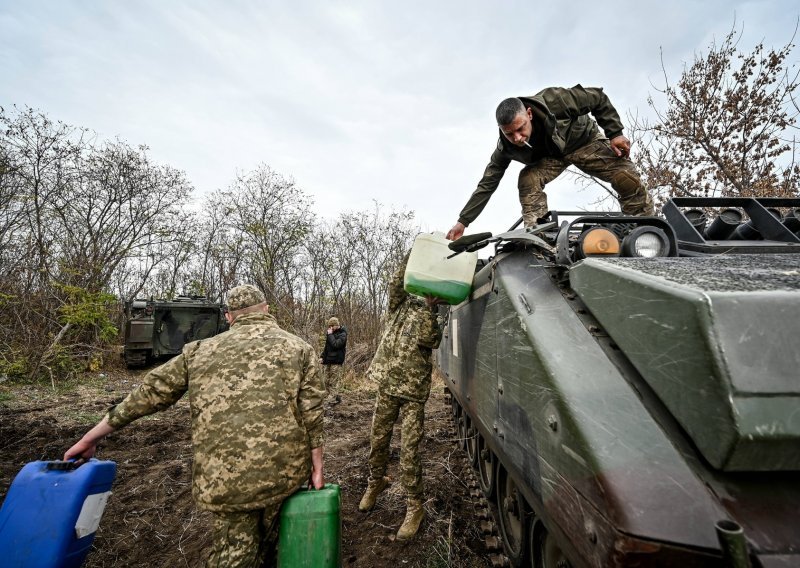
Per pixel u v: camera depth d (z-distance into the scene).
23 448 4.94
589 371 1.34
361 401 7.97
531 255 2.14
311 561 1.77
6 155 12.54
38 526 1.73
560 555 1.72
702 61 7.99
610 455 1.08
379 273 16.78
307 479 2.07
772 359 0.92
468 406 3.06
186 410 6.88
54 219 14.10
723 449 0.92
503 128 2.85
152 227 16.58
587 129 3.07
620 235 1.83
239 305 2.21
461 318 3.36
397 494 3.66
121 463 4.55
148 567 2.80
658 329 1.13
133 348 11.32
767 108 7.29
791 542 0.86
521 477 1.74
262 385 1.96
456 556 2.69
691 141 8.05
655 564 0.91
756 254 1.74
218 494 1.81
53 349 9.61
